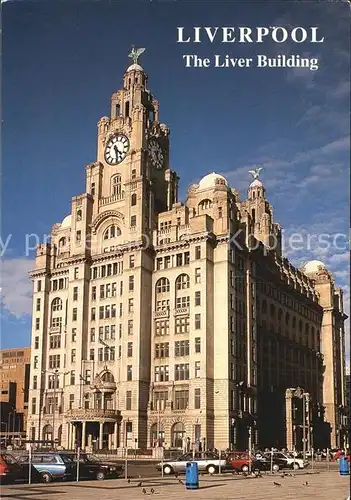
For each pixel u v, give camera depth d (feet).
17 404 568.82
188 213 421.18
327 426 497.05
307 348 507.30
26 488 140.36
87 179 456.86
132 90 459.73
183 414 376.68
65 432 404.16
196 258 395.96
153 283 415.03
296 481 171.42
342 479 182.60
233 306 396.37
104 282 427.74
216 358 382.01
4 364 580.71
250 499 115.34
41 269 454.81
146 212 423.23
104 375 408.46
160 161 459.73
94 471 178.19
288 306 487.61
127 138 448.24
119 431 387.96
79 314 427.33
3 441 408.87
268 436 416.67
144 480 172.65
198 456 214.69
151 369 400.47
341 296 558.56
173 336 396.37
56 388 428.56
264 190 483.10
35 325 450.71
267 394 424.46
